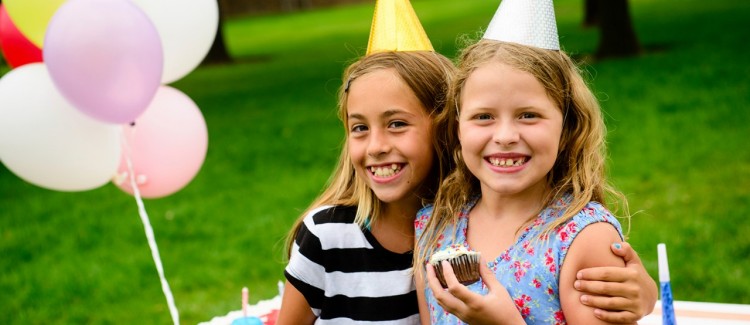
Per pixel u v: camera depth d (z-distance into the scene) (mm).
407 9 2168
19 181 7938
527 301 1812
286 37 17328
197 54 2977
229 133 8859
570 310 1770
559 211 1850
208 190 7062
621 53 10211
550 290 1797
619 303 1731
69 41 2465
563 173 1921
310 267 2127
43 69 2680
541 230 1834
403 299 2098
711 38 10578
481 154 1821
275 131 8750
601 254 1765
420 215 2082
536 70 1788
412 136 1991
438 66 2066
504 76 1776
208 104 10461
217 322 2930
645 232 5176
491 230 1927
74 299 5199
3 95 2625
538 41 1863
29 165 2654
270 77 12047
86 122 2664
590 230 1781
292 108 9758
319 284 2145
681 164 6285
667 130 7086
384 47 2129
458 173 2004
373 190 2047
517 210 1899
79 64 2469
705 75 8656
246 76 12352
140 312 4875
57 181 2717
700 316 2631
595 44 11250
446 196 2021
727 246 4867
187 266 5500
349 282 2111
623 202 2006
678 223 5258
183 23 2871
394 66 1998
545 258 1804
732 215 5273
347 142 2186
